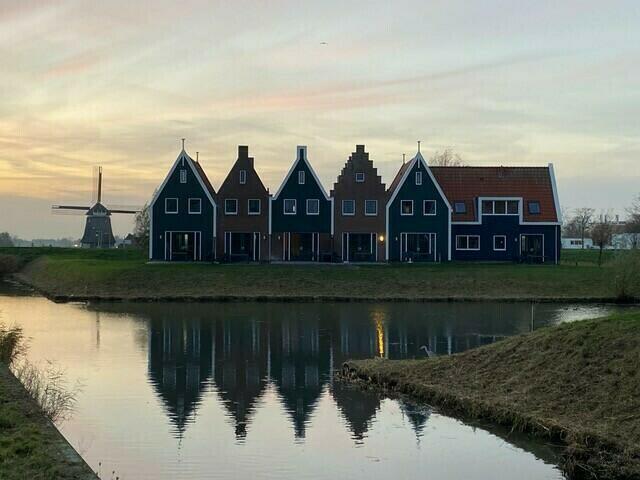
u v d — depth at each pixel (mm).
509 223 62656
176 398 20203
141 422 17703
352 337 31469
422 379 20531
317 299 46438
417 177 61438
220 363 25484
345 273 51344
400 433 16797
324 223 61094
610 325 19172
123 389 21219
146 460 14914
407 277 50688
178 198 60906
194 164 61625
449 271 51906
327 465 14688
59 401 18406
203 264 56531
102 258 74875
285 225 61000
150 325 35000
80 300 46781
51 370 23688
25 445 12438
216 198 61219
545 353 19234
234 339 30797
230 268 52625
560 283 49781
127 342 29766
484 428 17016
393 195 61188
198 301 45938
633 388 15938
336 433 16828
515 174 65688
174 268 52688
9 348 22812
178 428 17250
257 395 20656
